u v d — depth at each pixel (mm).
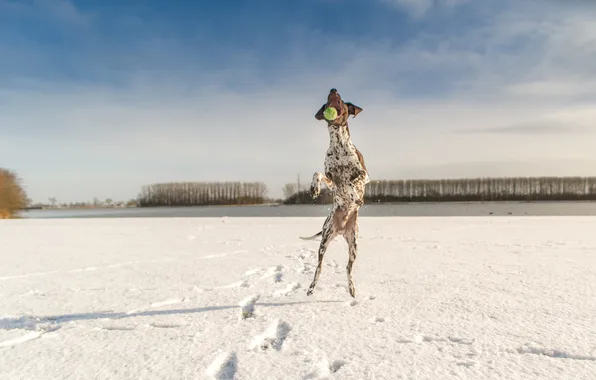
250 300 6191
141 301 6074
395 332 4531
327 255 10578
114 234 16922
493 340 4219
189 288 6879
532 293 6172
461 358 3795
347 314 5270
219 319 5148
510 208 52688
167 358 3916
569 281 6973
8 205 40875
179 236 15773
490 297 5969
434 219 24562
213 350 4102
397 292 6383
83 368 3719
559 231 16156
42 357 3994
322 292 6488
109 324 5031
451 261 9297
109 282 7422
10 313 5574
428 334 4441
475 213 37906
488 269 8203
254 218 27750
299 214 41188
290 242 13539
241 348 4160
